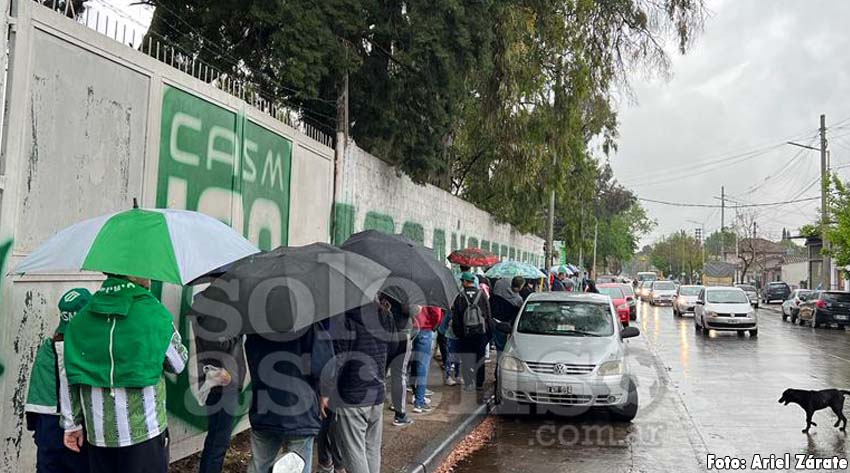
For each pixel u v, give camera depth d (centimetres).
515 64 1502
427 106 1227
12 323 462
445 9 1092
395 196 1411
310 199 997
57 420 416
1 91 442
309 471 497
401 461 728
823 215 3525
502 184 2016
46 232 485
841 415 945
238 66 1098
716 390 1263
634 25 1811
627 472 752
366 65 1180
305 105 1144
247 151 786
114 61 554
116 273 397
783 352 1880
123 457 402
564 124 1931
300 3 994
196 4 1088
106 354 393
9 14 450
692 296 3388
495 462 790
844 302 2823
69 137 505
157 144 611
